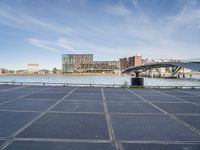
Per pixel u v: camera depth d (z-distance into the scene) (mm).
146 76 156625
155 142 4848
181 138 5145
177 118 7316
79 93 15297
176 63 75312
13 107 9078
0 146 4449
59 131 5559
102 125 6242
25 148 4359
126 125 6289
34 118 7016
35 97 12602
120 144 4695
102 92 16359
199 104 10578
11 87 20734
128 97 13297
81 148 4418
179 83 74938
